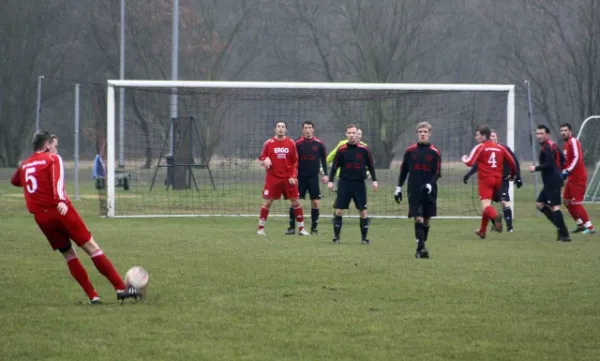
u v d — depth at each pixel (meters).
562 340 25.23
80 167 182.12
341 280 35.94
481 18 178.88
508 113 72.12
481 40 185.75
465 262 41.94
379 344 24.64
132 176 130.62
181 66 175.12
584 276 37.25
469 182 130.88
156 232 57.84
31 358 23.02
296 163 57.56
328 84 70.19
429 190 43.72
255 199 94.38
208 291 33.19
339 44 176.38
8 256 43.59
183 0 176.12
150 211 78.81
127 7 169.25
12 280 35.75
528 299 31.58
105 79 184.88
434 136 163.50
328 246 49.50
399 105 139.00
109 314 28.70
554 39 175.12
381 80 168.00
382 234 58.88
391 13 168.25
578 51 171.00
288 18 177.62
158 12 171.12
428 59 177.50
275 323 27.38
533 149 75.25
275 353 23.61
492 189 54.88
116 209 80.19
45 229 30.56
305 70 188.00
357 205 51.75
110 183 71.38
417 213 43.97
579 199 59.00
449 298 31.78
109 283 35.34
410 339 25.27
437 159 44.03
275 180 57.31
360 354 23.52
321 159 59.09
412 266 40.34
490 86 71.88
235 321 27.66
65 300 31.36
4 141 187.88
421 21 167.38
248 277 36.66
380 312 29.17
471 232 60.47
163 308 29.77
